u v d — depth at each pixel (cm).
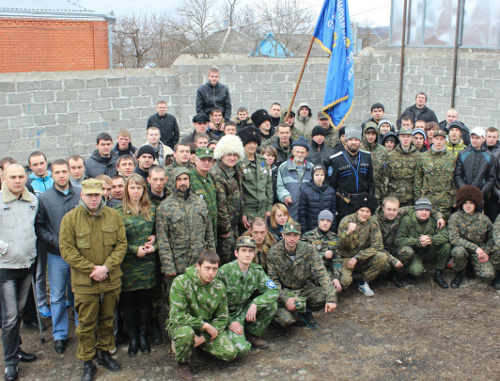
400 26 1252
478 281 684
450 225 673
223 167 597
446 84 1171
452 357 509
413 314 598
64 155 1049
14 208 491
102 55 1530
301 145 675
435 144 719
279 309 557
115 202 549
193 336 471
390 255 655
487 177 719
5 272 483
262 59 1230
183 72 1146
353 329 566
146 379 480
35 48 1446
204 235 537
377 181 742
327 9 815
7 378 479
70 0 1559
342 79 817
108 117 1084
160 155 739
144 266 515
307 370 491
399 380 473
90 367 482
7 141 993
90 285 470
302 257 570
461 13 1098
